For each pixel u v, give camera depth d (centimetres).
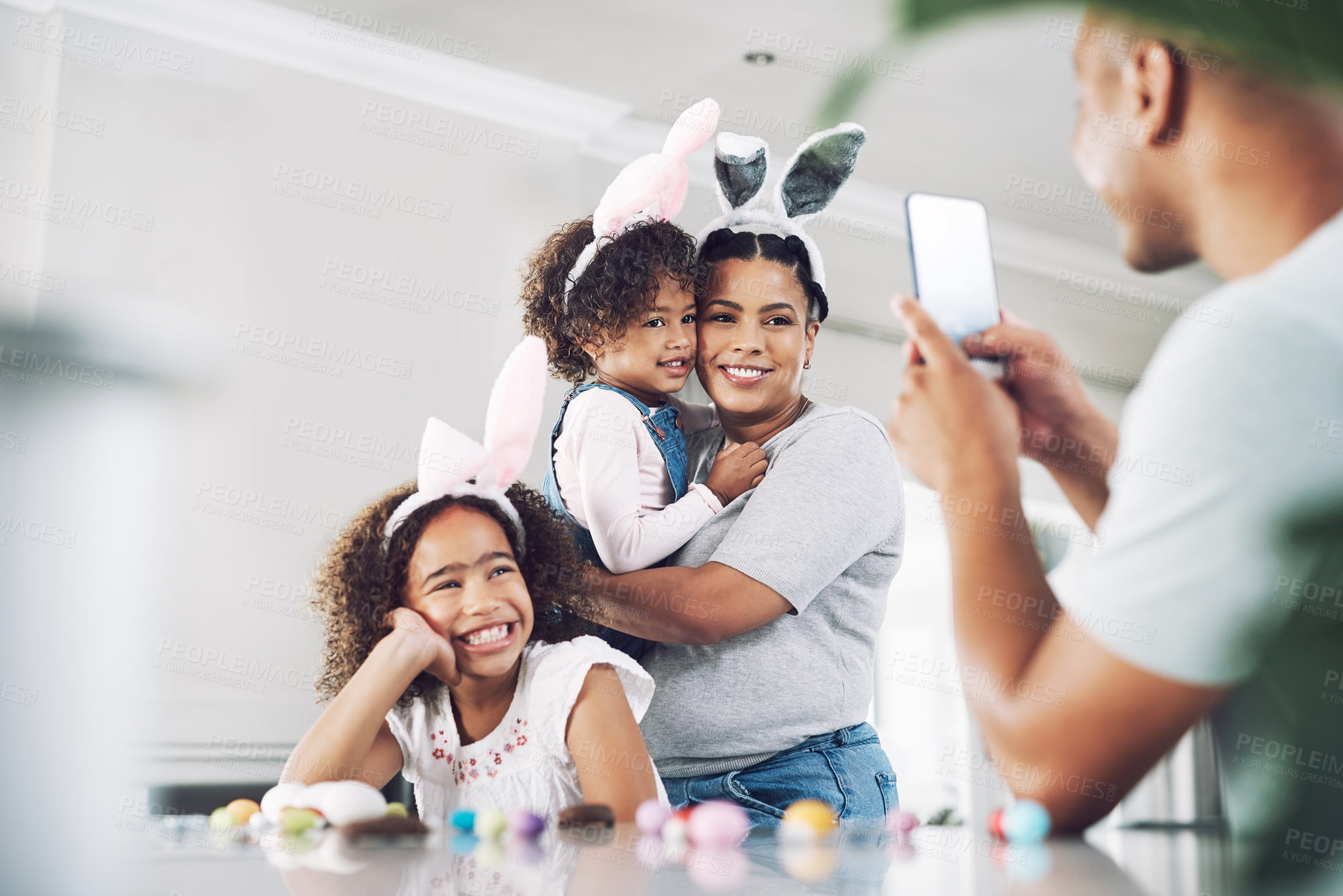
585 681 123
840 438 137
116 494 204
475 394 238
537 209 252
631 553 135
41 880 77
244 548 212
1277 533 79
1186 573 81
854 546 133
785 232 153
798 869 80
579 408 144
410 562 128
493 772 125
